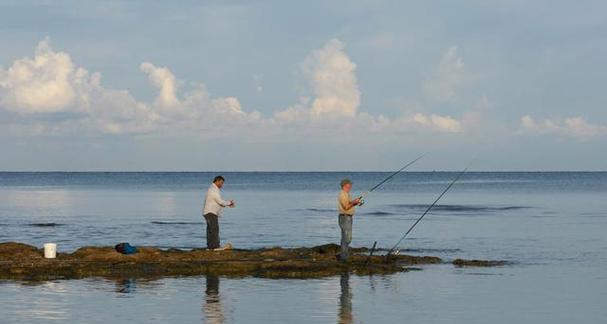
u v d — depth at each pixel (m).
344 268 20.38
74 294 16.39
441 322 13.86
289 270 20.11
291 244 29.03
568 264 22.03
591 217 43.25
